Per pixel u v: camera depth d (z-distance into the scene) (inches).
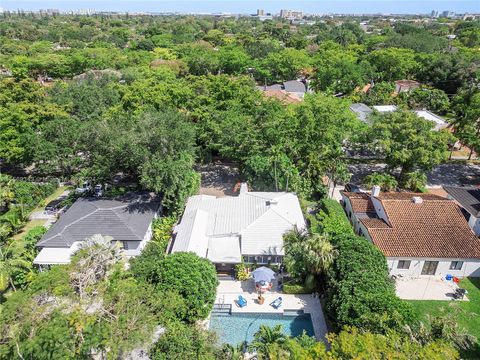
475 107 2137.1
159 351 927.0
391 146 1855.3
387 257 1284.4
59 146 1968.5
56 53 4559.5
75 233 1412.4
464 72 3609.7
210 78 2546.8
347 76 3506.4
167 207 1670.8
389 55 3919.8
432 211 1421.0
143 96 2313.0
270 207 1472.7
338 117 1939.0
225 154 1927.9
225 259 1306.6
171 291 1053.8
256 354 975.6
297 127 1868.8
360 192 1752.0
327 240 1204.5
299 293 1253.1
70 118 2165.4
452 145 2354.8
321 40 6515.8
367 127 2027.6
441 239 1331.2
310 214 1699.1
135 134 1571.1
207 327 1123.9
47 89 2684.5
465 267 1309.1
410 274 1331.2
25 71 3757.4
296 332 1115.3
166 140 1569.9
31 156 1984.5
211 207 1594.5
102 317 889.5
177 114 1788.9
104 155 1652.3
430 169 1909.4
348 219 1599.4
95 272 1040.2
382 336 820.0
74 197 1800.0
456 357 773.3
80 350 812.0
